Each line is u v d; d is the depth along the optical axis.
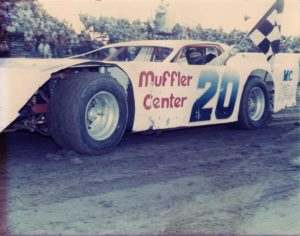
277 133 5.21
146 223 2.36
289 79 5.89
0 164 3.52
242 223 2.41
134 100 4.07
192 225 2.36
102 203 2.65
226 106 4.94
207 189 3.00
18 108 3.43
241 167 3.61
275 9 6.29
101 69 4.13
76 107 3.67
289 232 2.30
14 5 8.38
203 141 4.65
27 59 4.13
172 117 4.37
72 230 2.24
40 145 4.28
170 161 3.74
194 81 4.53
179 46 4.72
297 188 3.07
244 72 5.10
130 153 3.99
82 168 3.43
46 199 2.70
